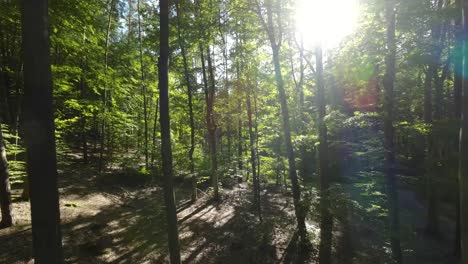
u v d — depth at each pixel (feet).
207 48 49.88
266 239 34.99
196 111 63.46
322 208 25.66
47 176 11.03
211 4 41.11
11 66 39.96
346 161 49.96
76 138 71.41
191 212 44.45
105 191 44.78
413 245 35.37
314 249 32.68
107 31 52.42
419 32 27.73
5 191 26.25
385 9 27.71
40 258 10.91
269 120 61.36
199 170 54.24
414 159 43.70
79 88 54.54
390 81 26.91
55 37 31.86
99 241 27.94
